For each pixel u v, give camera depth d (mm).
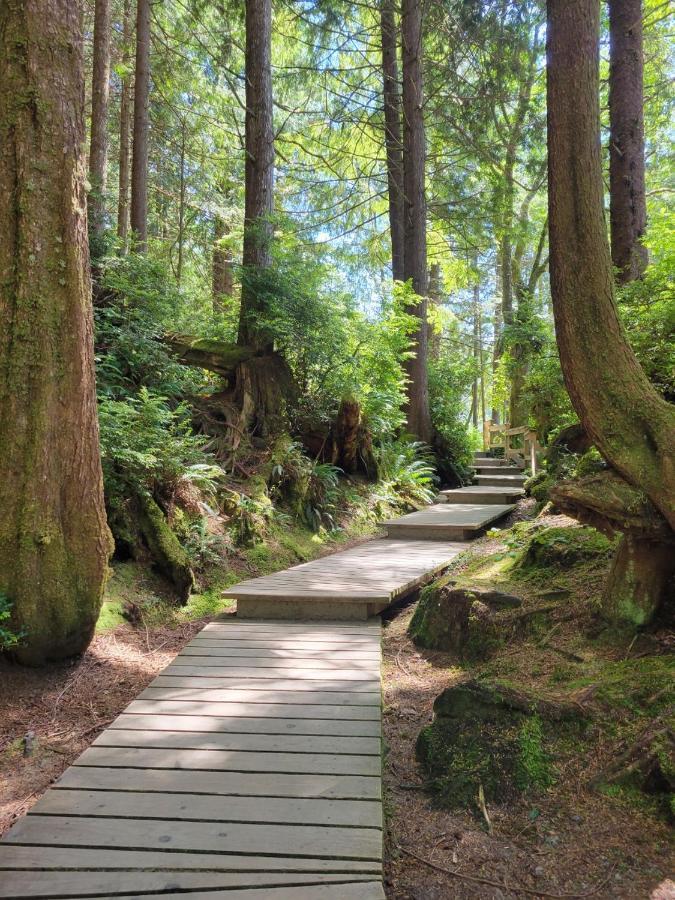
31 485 3922
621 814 2297
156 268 8680
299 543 7594
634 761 2422
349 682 3744
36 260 3939
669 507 3047
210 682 3750
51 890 1946
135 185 11133
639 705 2686
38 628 3932
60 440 4012
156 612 5230
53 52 3953
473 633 4086
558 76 3482
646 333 5457
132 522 5656
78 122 4094
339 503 9320
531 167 15367
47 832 2230
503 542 6004
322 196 17281
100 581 4219
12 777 2961
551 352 9969
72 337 4047
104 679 4105
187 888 1950
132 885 1965
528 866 2139
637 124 7742
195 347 9062
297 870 2029
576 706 2736
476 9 12297
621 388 3332
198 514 6434
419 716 3422
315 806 2396
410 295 11945
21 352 3928
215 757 2807
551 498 3486
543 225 18438
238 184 17375
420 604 4793
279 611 5266
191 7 13086
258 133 9773
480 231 15789
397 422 11867
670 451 3107
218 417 8586
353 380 10180
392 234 14719
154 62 13859
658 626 3324
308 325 9234
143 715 3273
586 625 3613
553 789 2471
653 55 13258
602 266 3424
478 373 18016
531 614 3912
